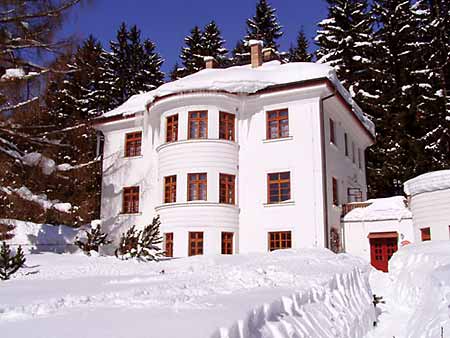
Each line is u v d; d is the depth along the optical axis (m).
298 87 21.89
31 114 19.98
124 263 16.05
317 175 21.17
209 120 22.64
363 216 22.64
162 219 22.64
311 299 7.25
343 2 42.28
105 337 4.11
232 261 13.26
